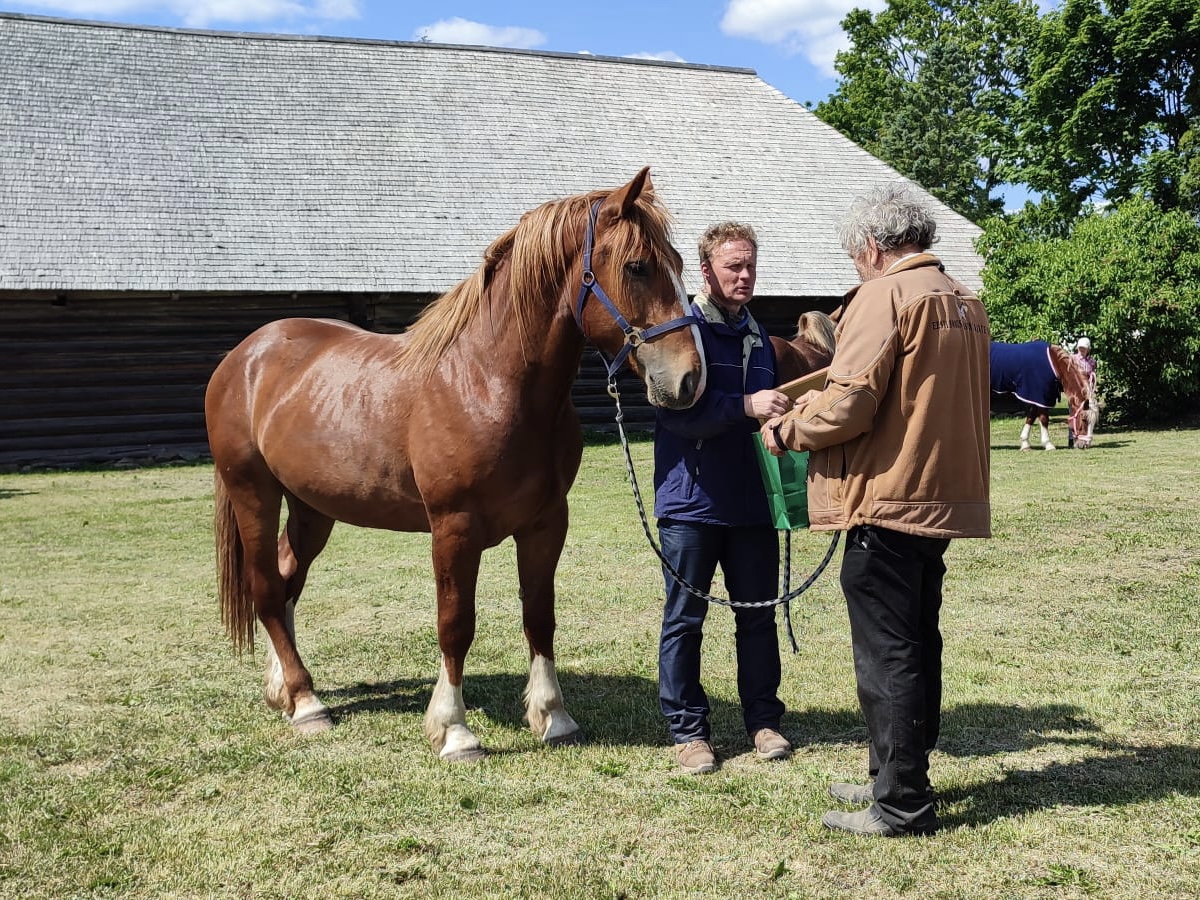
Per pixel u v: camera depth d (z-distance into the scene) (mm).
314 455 3994
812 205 21734
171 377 16625
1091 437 13961
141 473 14312
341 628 5836
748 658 3771
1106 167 21562
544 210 3512
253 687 4746
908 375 2811
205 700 4543
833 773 3500
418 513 3916
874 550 2898
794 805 3232
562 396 3656
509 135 21031
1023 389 13453
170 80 19562
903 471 2822
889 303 2828
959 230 22828
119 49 19797
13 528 9539
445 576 3674
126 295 16094
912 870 2777
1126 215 16641
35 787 3557
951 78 41031
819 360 3943
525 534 3844
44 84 18344
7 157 16766
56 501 11438
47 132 17469
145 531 9336
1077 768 3412
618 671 4867
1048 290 16438
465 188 19344
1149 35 19719
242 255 16703
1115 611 5469
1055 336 16422
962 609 5656
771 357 3701
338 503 4027
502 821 3205
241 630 4527
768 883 2750
